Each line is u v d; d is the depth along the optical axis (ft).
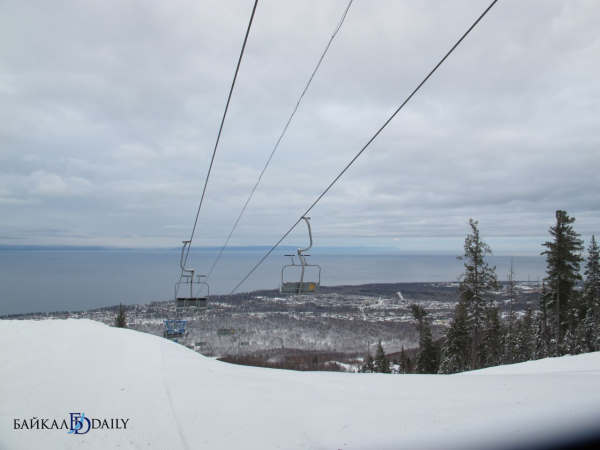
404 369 157.79
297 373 29.04
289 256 46.75
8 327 38.06
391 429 14.76
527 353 125.90
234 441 14.14
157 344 37.47
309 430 15.05
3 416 16.40
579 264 113.29
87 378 22.34
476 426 14.55
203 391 20.83
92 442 14.11
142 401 18.79
